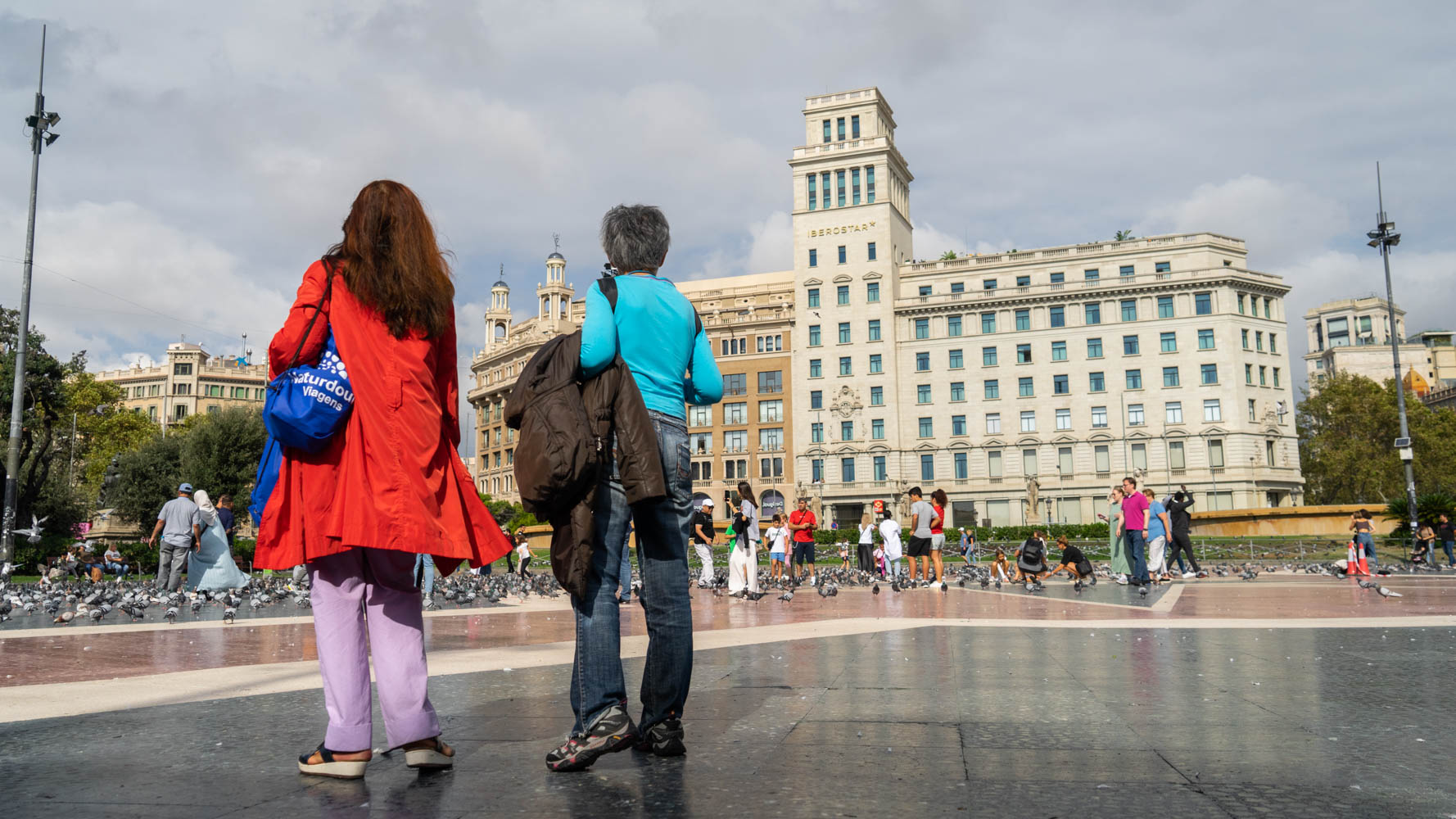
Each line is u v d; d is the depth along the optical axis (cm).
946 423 7550
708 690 435
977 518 7375
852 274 7881
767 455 8106
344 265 289
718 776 264
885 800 236
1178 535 1969
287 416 267
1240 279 7081
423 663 284
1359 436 7756
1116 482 7125
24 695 428
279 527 278
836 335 7881
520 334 10600
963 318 7619
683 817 221
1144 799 235
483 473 10875
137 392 13588
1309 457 8038
